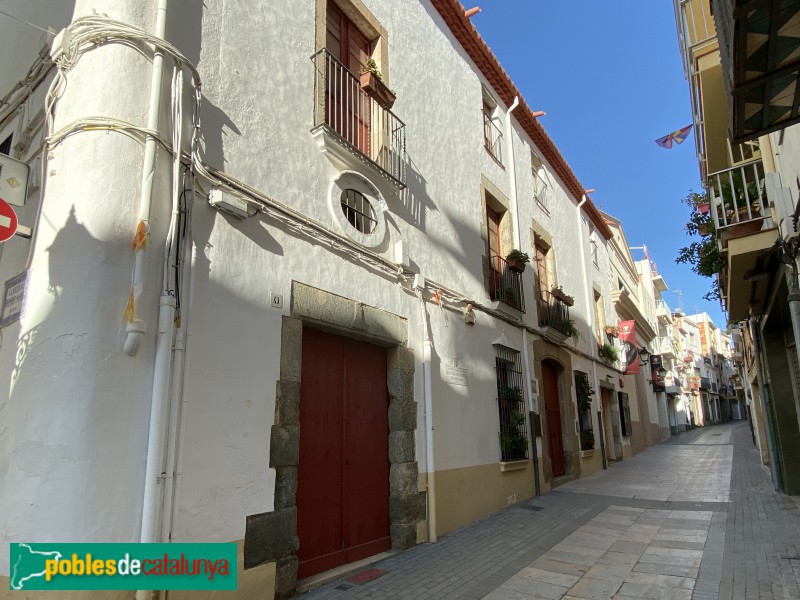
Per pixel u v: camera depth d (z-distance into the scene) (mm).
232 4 4809
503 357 8914
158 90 3971
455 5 8852
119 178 3652
